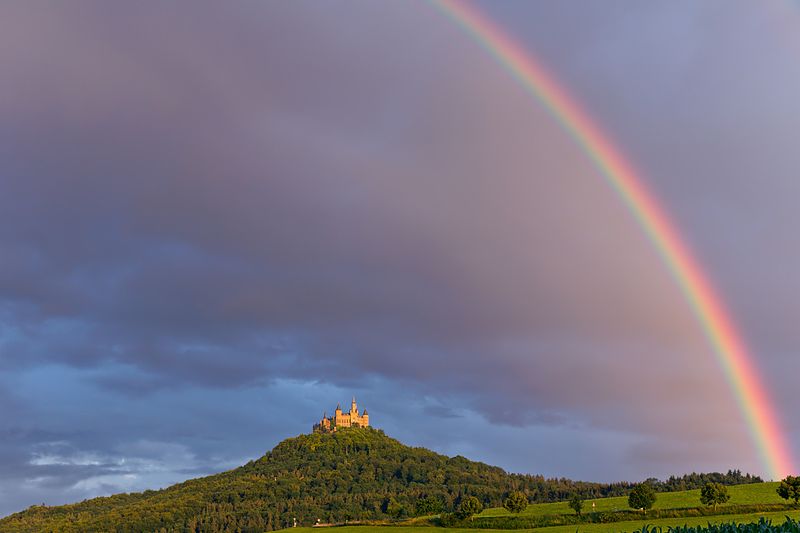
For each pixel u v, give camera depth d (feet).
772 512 535.60
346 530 629.10
